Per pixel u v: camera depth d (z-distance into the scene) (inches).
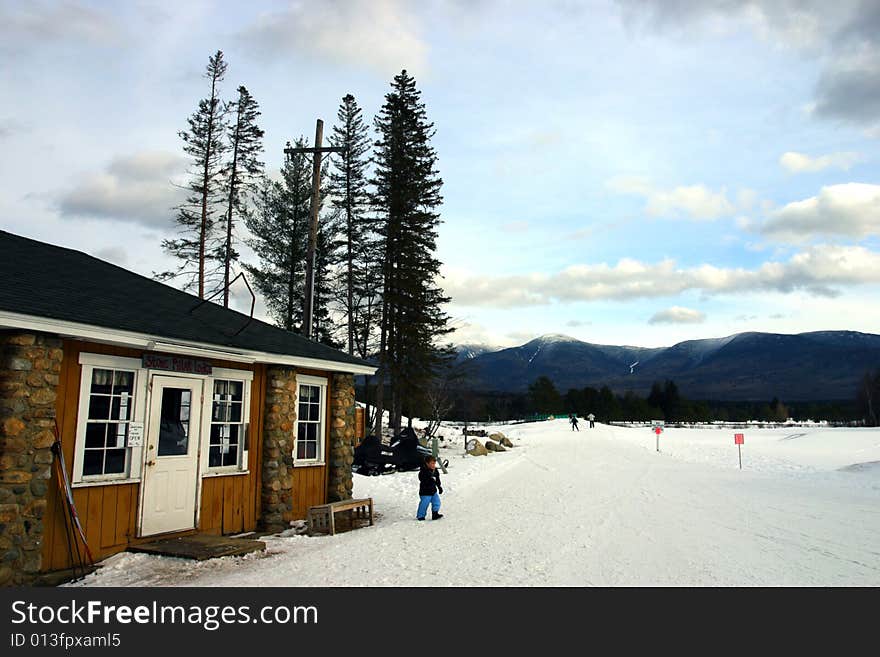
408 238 1366.9
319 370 524.4
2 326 269.7
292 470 475.2
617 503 567.5
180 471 380.2
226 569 315.0
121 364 343.9
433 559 334.3
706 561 327.6
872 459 1334.9
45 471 291.1
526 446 1537.9
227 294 1434.5
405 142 1451.8
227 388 428.8
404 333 1332.4
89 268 434.3
